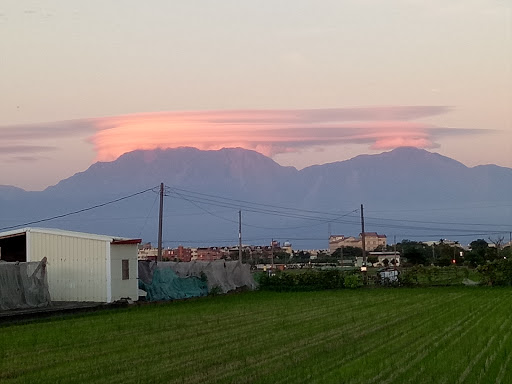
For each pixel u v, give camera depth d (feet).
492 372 53.42
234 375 52.24
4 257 132.16
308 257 534.78
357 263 375.25
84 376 53.06
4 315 95.86
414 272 193.67
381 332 79.71
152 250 501.97
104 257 123.85
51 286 127.24
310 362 58.03
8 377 53.36
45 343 73.15
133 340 74.74
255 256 502.79
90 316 104.83
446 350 64.69
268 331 81.82
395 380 50.14
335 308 117.39
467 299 137.08
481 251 329.72
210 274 160.25
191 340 74.08
